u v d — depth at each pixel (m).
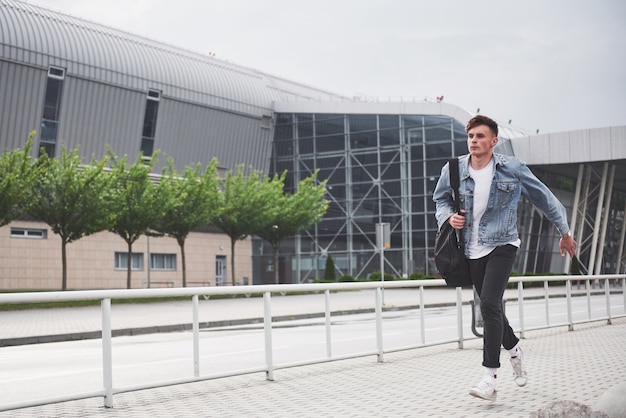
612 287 14.56
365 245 52.09
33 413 6.02
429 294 15.50
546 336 11.95
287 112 54.88
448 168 6.00
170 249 50.28
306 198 45.66
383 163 51.75
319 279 49.72
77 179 31.95
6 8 41.94
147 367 6.72
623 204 63.47
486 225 5.86
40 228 42.94
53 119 43.44
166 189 36.31
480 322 10.73
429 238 49.97
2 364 6.61
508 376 7.42
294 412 5.78
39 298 5.83
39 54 42.25
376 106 51.94
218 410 6.01
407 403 6.01
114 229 35.69
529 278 11.90
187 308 7.20
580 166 51.84
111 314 6.79
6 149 40.66
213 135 51.88
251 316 7.77
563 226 5.90
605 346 10.22
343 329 8.69
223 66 53.78
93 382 6.38
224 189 43.78
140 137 47.59
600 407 4.44
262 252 55.88
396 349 9.45
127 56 46.75
